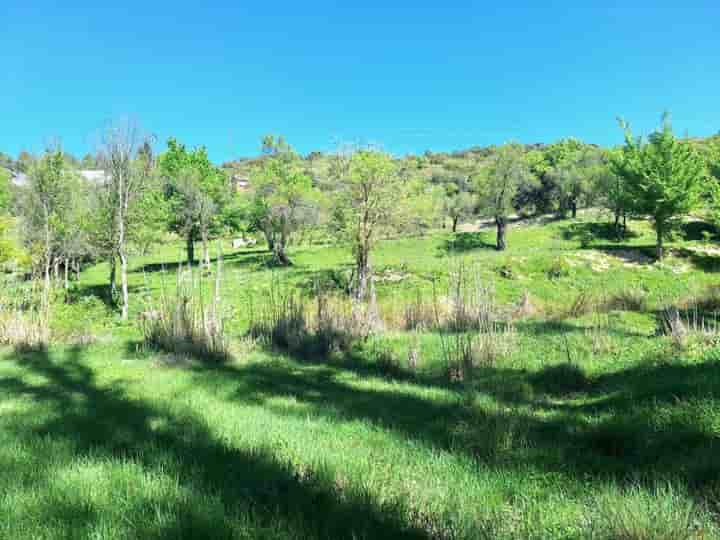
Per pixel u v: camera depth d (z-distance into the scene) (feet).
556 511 11.67
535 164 265.54
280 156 137.28
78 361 35.81
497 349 34.78
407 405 23.59
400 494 12.40
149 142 85.10
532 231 158.20
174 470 13.67
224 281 96.78
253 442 16.80
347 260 137.69
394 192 88.58
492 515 11.34
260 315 54.03
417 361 34.37
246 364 35.73
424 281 89.66
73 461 14.74
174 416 20.36
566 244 137.69
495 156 146.72
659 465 13.98
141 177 87.97
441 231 187.01
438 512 11.55
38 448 16.11
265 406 23.26
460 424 19.34
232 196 150.71
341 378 31.30
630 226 152.46
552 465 15.02
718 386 20.13
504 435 17.20
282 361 36.96
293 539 9.99
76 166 95.09
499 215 141.38
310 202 130.41
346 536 10.31
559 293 86.43
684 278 91.81
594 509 11.34
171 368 33.19
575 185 191.31
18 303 50.26
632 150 110.42
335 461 14.89
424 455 16.03
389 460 15.38
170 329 40.19
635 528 10.02
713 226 134.72
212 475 13.42
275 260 134.00
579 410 21.86
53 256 87.20
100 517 10.90
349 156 91.15
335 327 43.16
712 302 55.57
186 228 132.05
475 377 30.37
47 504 11.69
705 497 11.50
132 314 72.43
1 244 63.72
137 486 12.55
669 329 36.99
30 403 23.27
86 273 146.10
